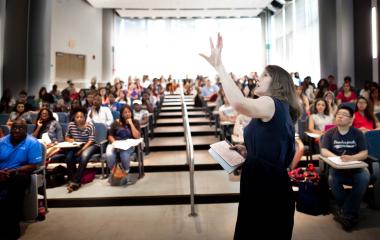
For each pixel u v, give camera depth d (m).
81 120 4.09
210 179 3.83
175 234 2.60
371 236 2.51
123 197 3.32
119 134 4.07
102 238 2.57
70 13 10.32
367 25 6.62
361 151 2.87
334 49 7.41
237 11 12.44
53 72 9.52
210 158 4.55
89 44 11.37
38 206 3.03
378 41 6.18
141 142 4.00
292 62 10.80
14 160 2.90
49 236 2.62
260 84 1.47
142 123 4.96
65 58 10.12
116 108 6.24
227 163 1.58
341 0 7.07
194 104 8.74
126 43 13.49
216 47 1.33
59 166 3.81
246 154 1.58
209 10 12.26
